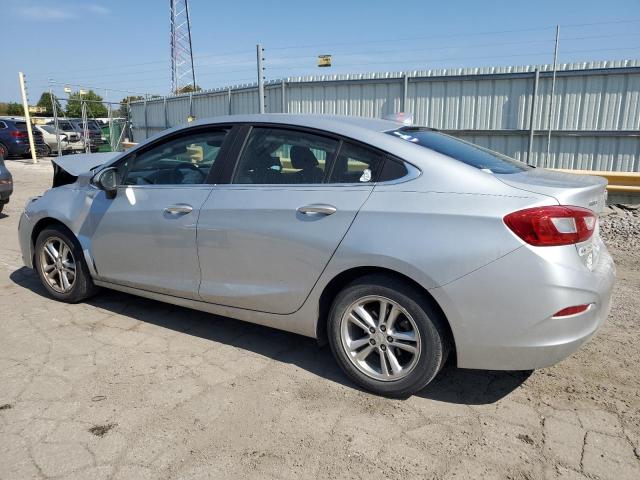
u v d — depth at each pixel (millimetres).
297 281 3250
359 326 3139
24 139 22297
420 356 2945
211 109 18297
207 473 2453
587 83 10672
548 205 2666
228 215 3465
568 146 11102
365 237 2957
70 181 5055
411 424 2850
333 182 3191
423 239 2816
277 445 2660
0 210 8812
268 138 3516
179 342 3855
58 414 2900
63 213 4426
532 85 11188
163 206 3799
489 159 3365
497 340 2750
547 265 2629
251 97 16219
